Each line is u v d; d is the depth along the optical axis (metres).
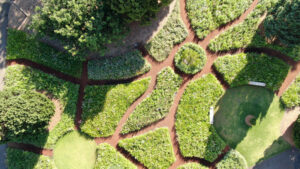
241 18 20.81
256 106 20.69
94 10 16.80
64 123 20.94
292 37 17.00
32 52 20.75
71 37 17.52
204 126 20.77
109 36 18.23
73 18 16.48
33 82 20.75
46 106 18.56
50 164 21.09
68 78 21.17
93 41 16.77
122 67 20.77
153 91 20.89
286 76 20.41
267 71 20.31
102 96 20.92
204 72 20.97
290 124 20.56
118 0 15.60
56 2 16.34
